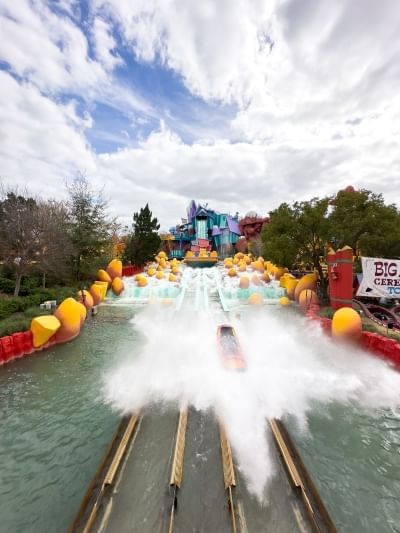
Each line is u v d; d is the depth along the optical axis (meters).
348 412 8.83
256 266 37.53
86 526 4.86
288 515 5.20
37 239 20.47
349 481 6.36
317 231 22.88
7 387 10.57
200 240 65.44
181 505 5.38
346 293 18.34
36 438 7.76
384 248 21.33
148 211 40.91
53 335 14.92
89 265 28.27
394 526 5.36
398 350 11.67
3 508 5.73
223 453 6.68
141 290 29.70
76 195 28.55
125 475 6.09
